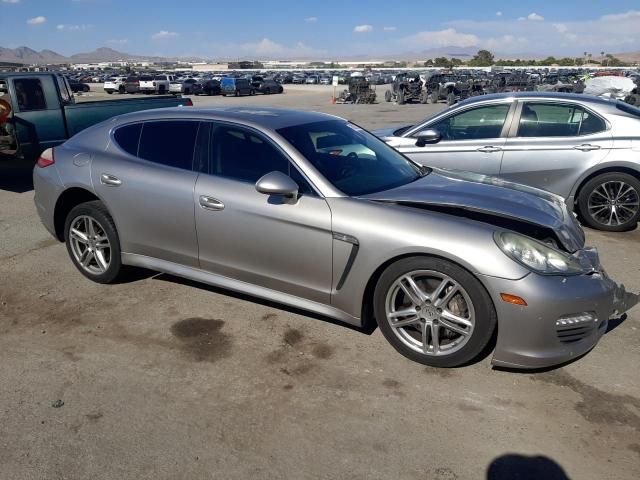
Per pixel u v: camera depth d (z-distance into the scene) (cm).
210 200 375
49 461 254
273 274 365
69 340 366
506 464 251
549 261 302
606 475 244
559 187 611
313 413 288
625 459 253
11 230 621
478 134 637
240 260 376
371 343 360
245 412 289
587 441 265
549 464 251
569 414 286
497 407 292
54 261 516
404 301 338
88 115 922
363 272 330
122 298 430
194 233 388
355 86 3231
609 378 317
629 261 512
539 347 299
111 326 385
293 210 346
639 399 298
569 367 329
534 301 291
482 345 310
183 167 397
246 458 255
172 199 391
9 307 416
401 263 321
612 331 372
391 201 340
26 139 868
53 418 284
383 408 292
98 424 279
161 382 317
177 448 262
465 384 312
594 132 595
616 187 595
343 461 253
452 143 641
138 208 409
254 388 311
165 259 412
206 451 260
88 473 246
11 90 844
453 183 389
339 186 351
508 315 296
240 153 379
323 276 346
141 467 250
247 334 373
